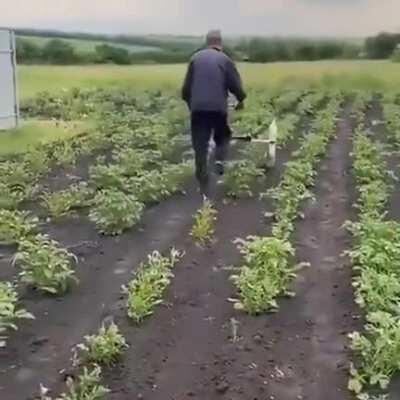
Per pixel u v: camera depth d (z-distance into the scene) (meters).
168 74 14.41
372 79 14.54
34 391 2.44
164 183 5.31
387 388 2.43
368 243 3.51
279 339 2.84
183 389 2.44
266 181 5.88
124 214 4.35
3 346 2.77
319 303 3.21
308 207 5.05
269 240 3.48
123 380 2.49
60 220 4.63
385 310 2.93
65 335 2.88
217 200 5.22
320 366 2.61
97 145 7.58
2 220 4.21
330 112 10.23
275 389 2.45
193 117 5.32
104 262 3.81
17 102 9.05
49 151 7.24
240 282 3.21
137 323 2.97
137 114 9.34
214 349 2.75
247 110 9.67
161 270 3.41
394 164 6.82
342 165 6.77
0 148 7.38
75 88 13.00
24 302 3.22
